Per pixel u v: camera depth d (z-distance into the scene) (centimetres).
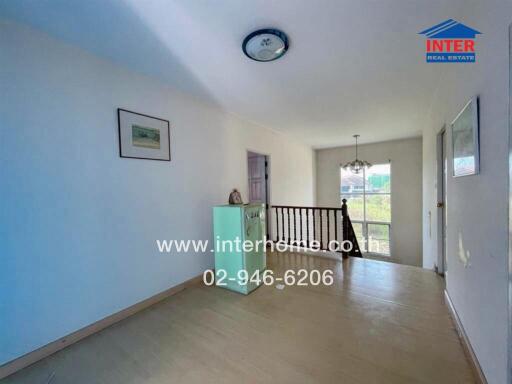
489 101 120
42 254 165
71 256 179
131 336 186
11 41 152
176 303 237
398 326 190
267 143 448
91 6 141
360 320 199
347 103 312
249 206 267
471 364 145
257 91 273
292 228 552
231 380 141
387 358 155
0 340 148
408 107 328
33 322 161
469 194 153
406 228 578
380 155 604
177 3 140
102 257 198
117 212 209
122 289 212
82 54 186
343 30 166
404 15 152
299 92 275
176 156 264
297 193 572
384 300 233
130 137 218
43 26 158
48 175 167
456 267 188
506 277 105
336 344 170
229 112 346
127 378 145
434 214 312
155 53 194
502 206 108
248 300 240
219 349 169
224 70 223
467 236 158
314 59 204
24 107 157
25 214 157
